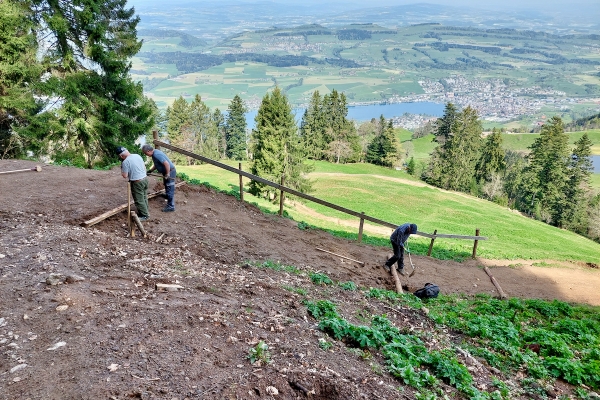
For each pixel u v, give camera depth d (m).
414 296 10.57
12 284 5.73
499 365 7.17
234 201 14.17
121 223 9.56
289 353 4.98
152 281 6.52
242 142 85.25
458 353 7.09
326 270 10.81
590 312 12.69
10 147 21.16
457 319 9.01
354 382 4.72
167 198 10.91
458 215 41.44
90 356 4.32
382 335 6.06
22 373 4.02
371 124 111.12
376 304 8.70
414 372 5.36
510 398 5.97
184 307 5.67
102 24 22.64
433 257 17.17
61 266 6.42
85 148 22.94
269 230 12.73
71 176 12.20
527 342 8.66
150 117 27.02
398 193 49.81
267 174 38.12
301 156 41.47
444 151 76.56
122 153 9.16
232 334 5.19
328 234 14.91
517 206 70.44
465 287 13.82
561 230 45.91
